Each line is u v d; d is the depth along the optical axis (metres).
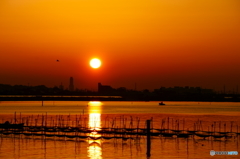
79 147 108.94
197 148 107.50
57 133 142.00
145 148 107.31
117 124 197.12
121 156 95.62
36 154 97.56
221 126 187.75
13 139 125.50
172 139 124.88
